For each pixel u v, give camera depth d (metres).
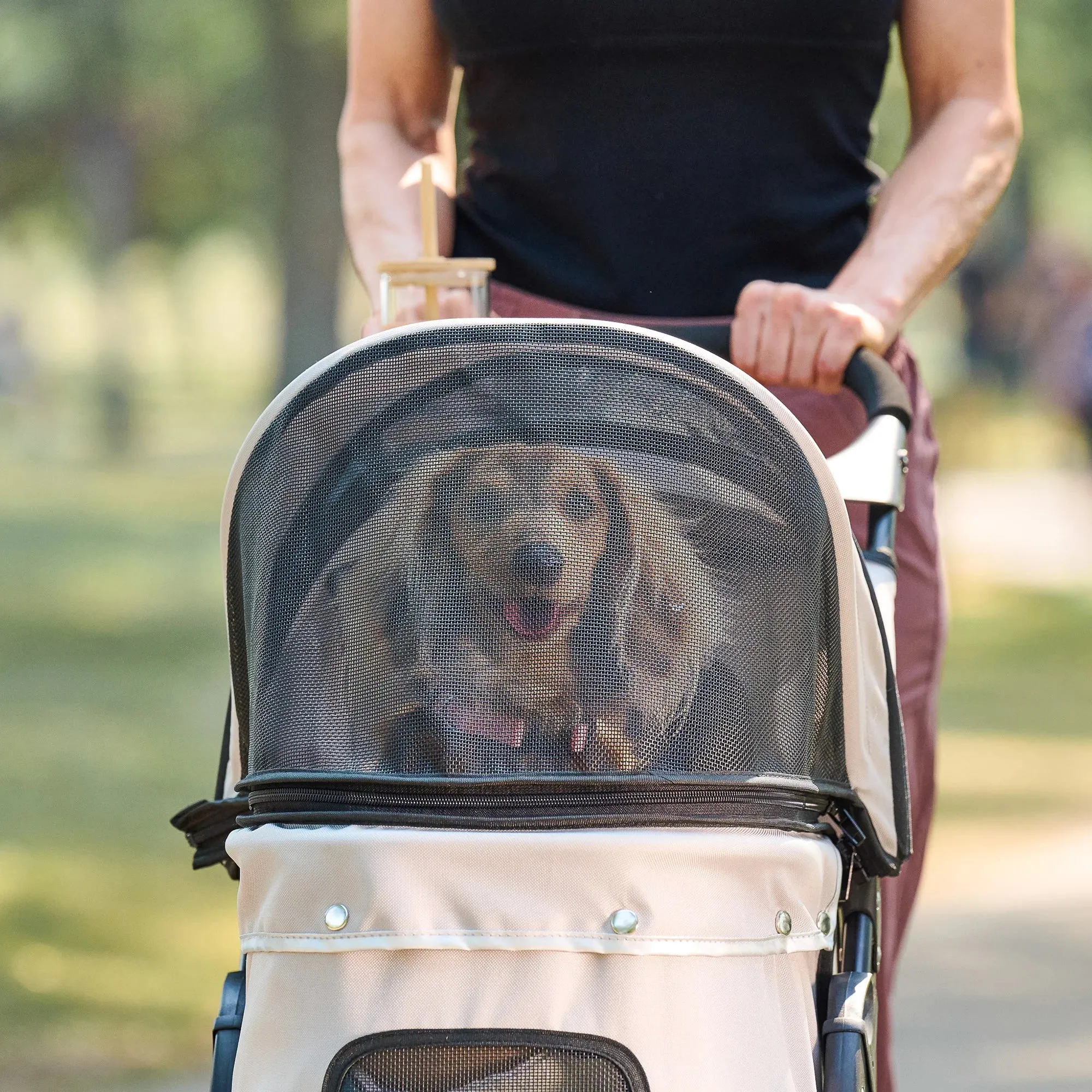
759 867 4.10
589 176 5.66
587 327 4.25
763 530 4.26
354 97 6.18
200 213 70.50
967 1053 10.09
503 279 5.85
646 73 5.57
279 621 4.30
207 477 58.16
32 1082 9.53
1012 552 39.25
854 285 5.37
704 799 4.11
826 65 5.60
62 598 32.62
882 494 4.81
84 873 14.09
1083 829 15.84
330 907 4.04
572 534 4.16
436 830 4.05
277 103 43.22
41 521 44.94
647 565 4.18
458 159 15.02
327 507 4.28
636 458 4.19
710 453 4.23
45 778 17.92
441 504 4.20
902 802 4.64
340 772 4.15
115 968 11.73
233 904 13.38
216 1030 4.37
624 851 3.98
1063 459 57.66
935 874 14.44
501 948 3.96
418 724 4.13
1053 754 19.53
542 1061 3.96
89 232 74.88
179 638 28.41
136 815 16.38
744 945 4.07
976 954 12.16
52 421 79.75
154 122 66.12
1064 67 39.19
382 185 5.93
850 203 5.77
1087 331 53.19
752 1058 4.05
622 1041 3.97
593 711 4.11
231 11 44.97
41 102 59.00
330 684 4.23
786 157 5.63
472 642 4.14
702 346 5.28
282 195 44.16
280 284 44.28
